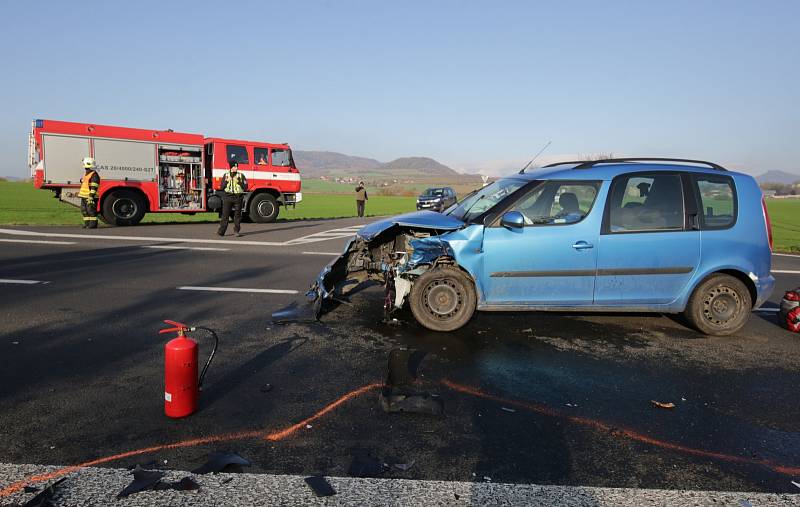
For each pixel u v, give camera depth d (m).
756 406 3.90
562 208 5.62
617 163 5.96
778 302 7.78
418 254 5.46
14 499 2.50
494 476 2.83
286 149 19.98
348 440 3.18
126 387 3.91
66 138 15.95
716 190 5.80
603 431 3.42
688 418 3.66
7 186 52.28
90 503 2.49
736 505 2.64
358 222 21.52
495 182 6.61
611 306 5.62
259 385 4.01
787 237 21.56
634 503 2.62
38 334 5.14
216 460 2.90
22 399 3.65
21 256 9.96
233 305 6.48
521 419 3.55
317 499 2.57
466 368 4.51
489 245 5.48
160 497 2.55
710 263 5.65
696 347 5.32
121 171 16.77
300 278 8.35
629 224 5.58
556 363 4.70
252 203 19.45
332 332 5.46
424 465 2.92
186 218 22.27
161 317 5.86
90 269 8.74
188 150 17.86
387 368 4.44
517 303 5.57
